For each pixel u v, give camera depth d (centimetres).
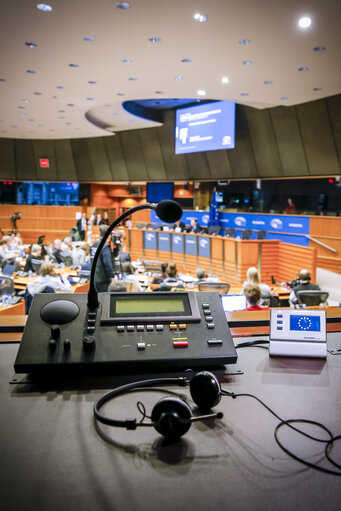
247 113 1090
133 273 674
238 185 1375
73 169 1578
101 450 77
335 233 1019
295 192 1246
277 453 77
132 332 111
